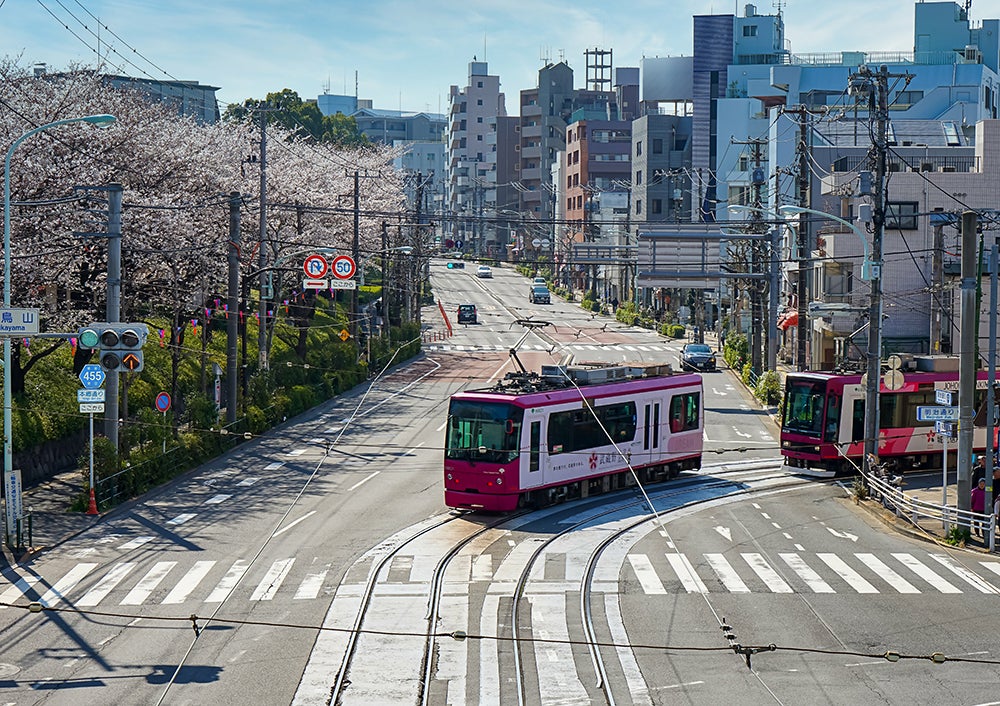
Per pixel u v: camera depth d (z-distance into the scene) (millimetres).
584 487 31938
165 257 40969
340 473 35688
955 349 54719
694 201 100250
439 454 39531
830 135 74688
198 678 16688
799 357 53656
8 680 16594
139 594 21625
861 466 36656
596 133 130625
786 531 28188
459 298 114688
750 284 59656
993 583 22938
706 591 22078
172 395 42406
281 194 56969
